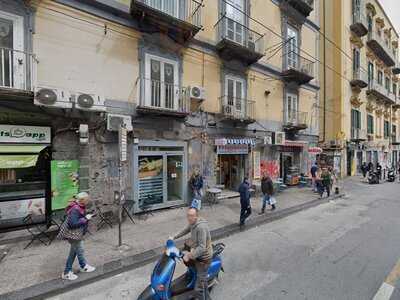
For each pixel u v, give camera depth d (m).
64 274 4.57
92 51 7.89
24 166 6.81
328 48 22.14
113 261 5.25
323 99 22.47
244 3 12.40
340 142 20.84
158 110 8.70
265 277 4.70
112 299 4.09
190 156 10.32
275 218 9.04
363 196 13.87
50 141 7.20
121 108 8.41
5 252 5.73
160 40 9.31
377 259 5.48
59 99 6.62
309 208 10.76
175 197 10.12
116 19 8.30
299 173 16.14
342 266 5.14
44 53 7.08
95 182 7.89
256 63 13.01
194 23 10.13
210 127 11.05
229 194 12.06
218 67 11.37
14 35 6.67
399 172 27.36
